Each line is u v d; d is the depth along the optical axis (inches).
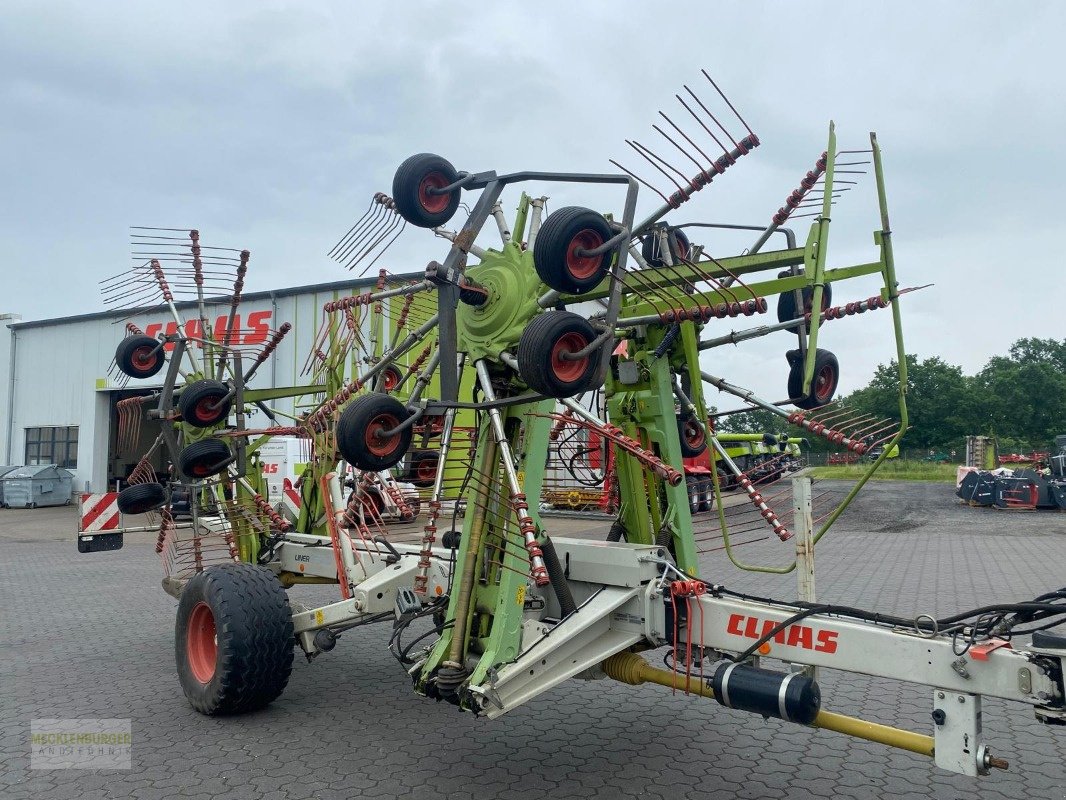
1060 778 171.6
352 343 260.2
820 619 143.0
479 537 166.4
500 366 168.1
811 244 152.5
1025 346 3799.2
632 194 159.2
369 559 235.0
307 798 163.9
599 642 167.2
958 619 134.6
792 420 186.1
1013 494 845.8
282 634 210.1
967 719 125.0
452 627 169.9
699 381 178.2
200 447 257.3
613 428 160.6
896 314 158.4
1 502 1071.6
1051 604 127.3
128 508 267.0
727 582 399.5
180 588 276.1
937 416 2506.2
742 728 205.3
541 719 212.8
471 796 163.9
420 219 172.2
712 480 190.7
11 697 232.4
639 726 207.3
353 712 218.2
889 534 633.0
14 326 1189.1
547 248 139.9
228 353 280.7
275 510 280.7
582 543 180.1
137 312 310.0
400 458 166.1
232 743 195.0
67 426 1139.3
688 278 172.9
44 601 385.7
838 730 139.5
